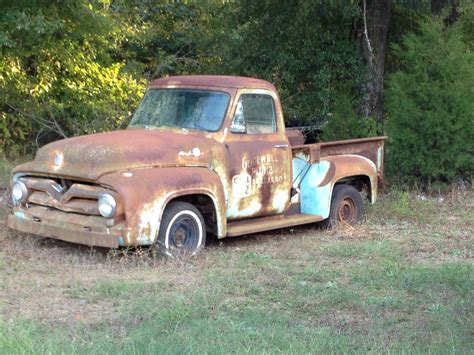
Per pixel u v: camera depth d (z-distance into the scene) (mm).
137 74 17078
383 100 15047
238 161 8695
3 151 15656
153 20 18641
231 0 15984
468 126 12656
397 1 14945
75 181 8000
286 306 6586
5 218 9758
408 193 12469
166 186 7781
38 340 5387
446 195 12938
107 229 7570
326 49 14961
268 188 9094
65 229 7883
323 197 9844
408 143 12805
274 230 10062
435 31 13039
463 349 5438
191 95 9008
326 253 8711
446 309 6477
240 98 8852
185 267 7793
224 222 8469
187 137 8477
